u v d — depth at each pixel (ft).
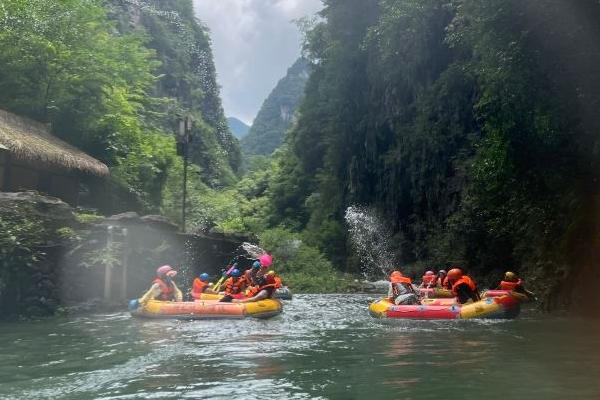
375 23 118.83
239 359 20.11
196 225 106.32
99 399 14.29
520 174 45.78
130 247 43.47
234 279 39.73
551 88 37.19
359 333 27.96
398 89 104.78
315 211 140.97
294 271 91.25
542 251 46.80
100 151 69.87
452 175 88.28
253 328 29.91
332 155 134.00
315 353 21.52
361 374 17.38
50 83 64.80
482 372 17.63
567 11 33.06
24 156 48.88
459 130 84.79
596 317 35.76
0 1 60.85
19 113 64.59
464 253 74.43
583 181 41.11
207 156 253.44
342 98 127.34
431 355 21.04
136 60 83.30
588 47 33.71
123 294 41.65
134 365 18.94
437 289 47.29
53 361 19.75
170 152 90.94
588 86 35.29
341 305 49.11
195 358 20.31
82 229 40.68
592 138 37.91
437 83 88.22
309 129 165.37
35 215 37.96
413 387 15.56
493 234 64.23
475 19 38.83
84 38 69.31
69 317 35.63
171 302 35.01
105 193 69.21
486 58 40.60
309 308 45.57
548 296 41.22
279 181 184.44
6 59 61.98
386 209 111.34
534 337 26.30
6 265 34.58
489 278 68.28
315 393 14.89
